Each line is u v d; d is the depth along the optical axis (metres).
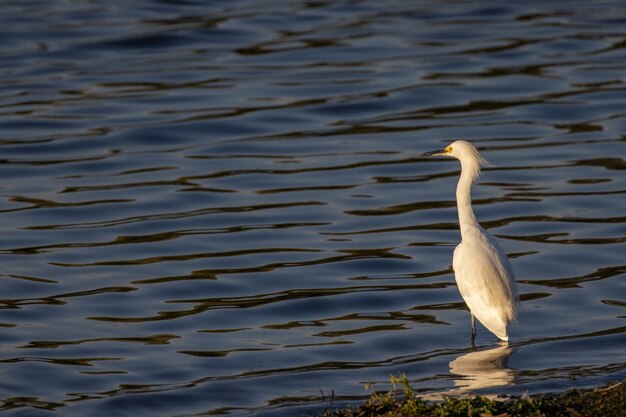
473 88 25.39
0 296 14.52
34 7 32.62
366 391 11.30
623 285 14.63
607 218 17.47
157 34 29.84
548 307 13.95
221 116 23.53
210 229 17.30
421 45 29.08
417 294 14.59
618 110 23.55
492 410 9.41
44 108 24.05
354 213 18.03
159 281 15.12
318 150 21.50
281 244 16.61
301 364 12.27
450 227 17.30
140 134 22.41
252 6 33.19
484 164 13.74
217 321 13.74
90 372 12.12
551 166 20.22
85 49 28.64
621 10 32.75
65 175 20.08
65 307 14.16
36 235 17.02
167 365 12.30
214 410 10.98
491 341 12.89
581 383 11.07
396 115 23.66
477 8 33.03
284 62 27.59
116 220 17.77
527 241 16.56
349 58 27.88
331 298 14.45
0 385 11.74
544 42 29.20
